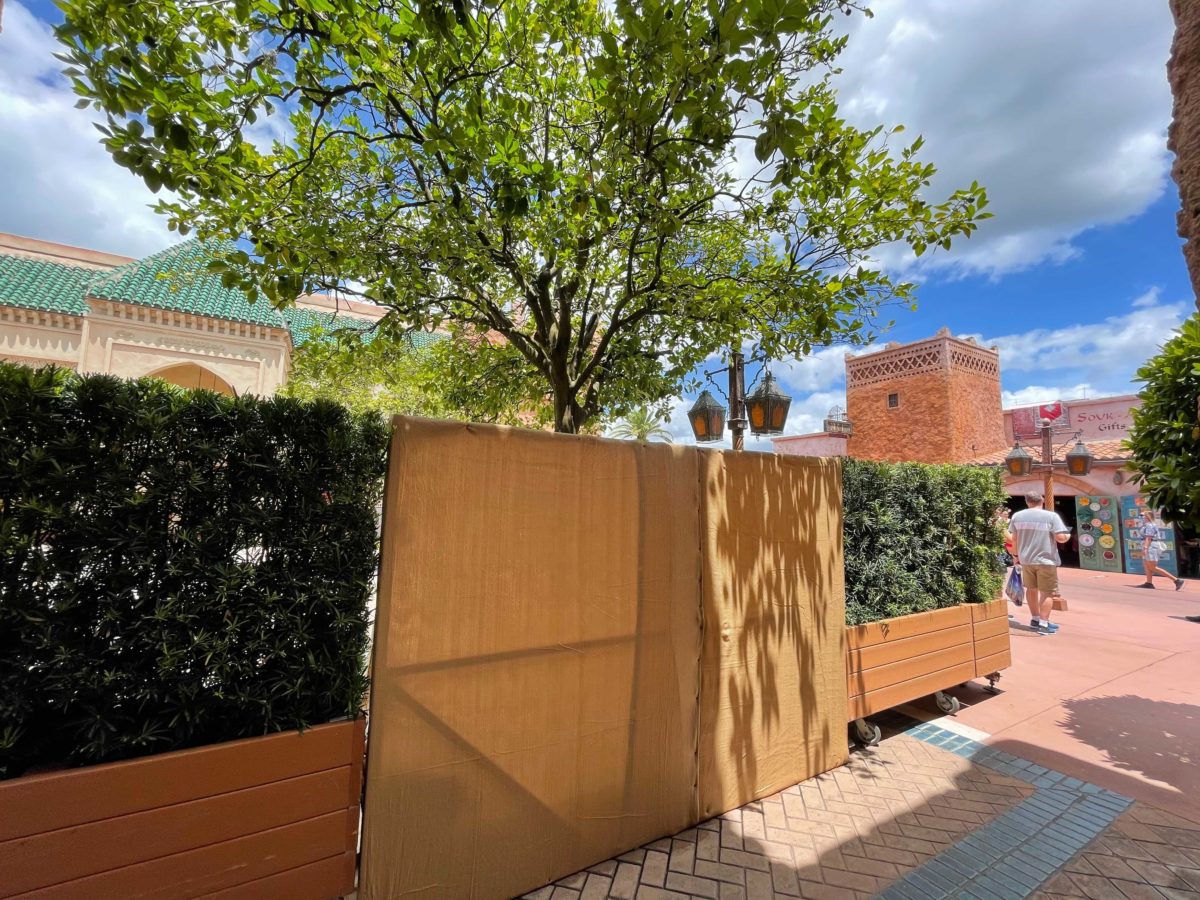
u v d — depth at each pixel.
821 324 3.98
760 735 3.36
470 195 4.04
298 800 2.06
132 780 1.81
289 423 2.15
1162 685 5.46
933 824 3.10
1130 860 2.81
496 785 2.43
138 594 1.86
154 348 11.49
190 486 1.93
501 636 2.48
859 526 4.27
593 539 2.77
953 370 19.48
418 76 3.42
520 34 3.58
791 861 2.76
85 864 1.73
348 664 2.23
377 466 2.32
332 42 2.92
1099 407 18.41
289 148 3.90
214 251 4.47
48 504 1.73
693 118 2.68
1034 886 2.61
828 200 4.13
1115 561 14.47
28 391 1.70
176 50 2.57
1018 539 7.95
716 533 3.23
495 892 2.41
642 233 4.73
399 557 2.26
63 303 14.44
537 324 5.39
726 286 4.70
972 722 4.57
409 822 2.24
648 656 2.91
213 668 1.93
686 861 2.75
